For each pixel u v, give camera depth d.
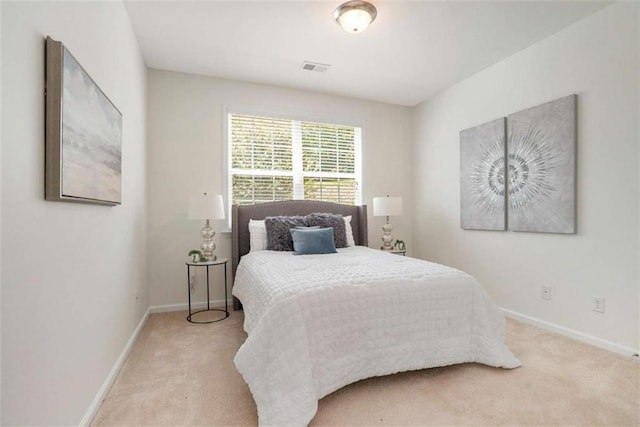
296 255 3.01
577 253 2.54
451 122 3.86
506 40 2.80
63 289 1.29
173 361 2.21
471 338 2.04
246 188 3.80
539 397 1.73
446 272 2.13
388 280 1.96
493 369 2.04
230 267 3.67
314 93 4.06
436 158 4.11
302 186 4.05
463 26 2.58
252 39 2.79
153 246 3.38
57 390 1.23
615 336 2.30
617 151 2.29
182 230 3.49
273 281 1.98
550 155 2.71
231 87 3.69
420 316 1.94
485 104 3.39
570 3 2.29
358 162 4.35
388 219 4.33
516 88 3.04
